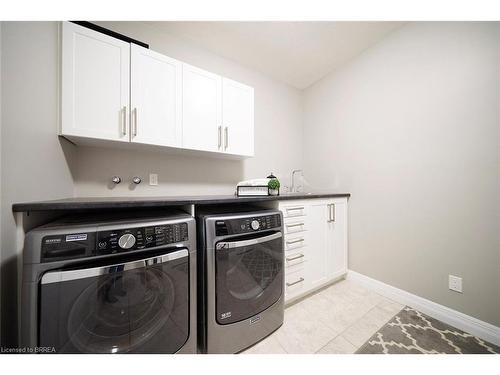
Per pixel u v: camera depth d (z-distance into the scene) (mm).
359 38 1765
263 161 2377
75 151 1346
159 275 848
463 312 1282
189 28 1661
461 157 1296
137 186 1604
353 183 2006
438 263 1402
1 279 654
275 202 1476
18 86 763
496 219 1163
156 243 842
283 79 2479
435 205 1420
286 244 1485
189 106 1498
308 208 1638
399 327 1308
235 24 1614
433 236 1430
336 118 2209
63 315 668
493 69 1168
